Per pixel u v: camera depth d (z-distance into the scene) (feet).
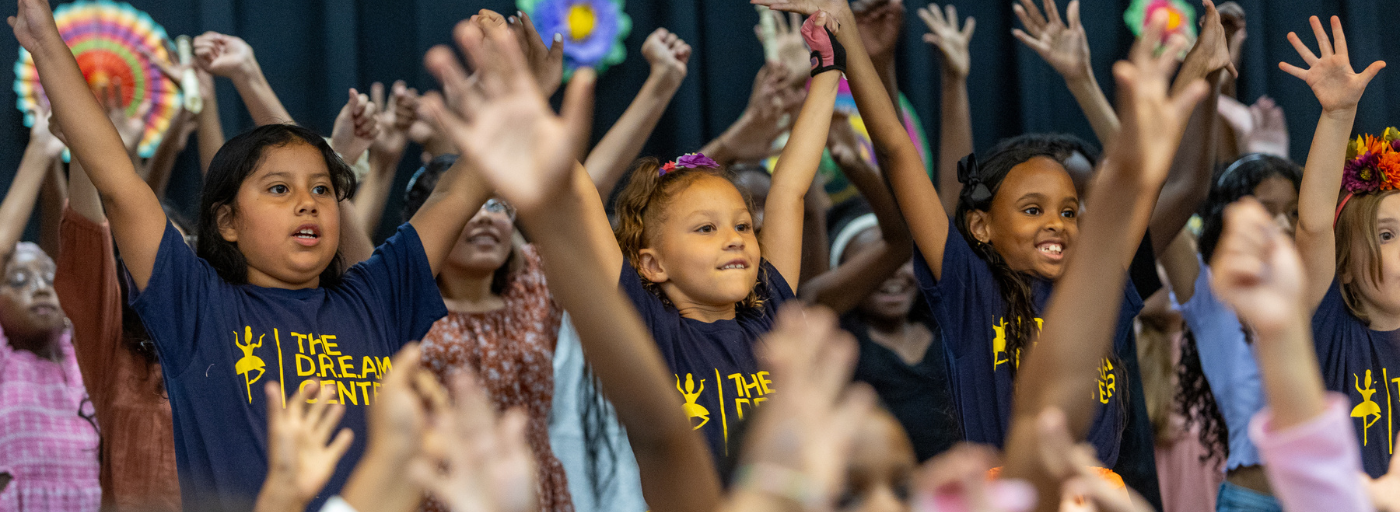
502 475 2.18
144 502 6.58
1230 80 9.96
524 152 2.33
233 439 5.18
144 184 5.37
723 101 10.45
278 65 9.47
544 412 7.67
